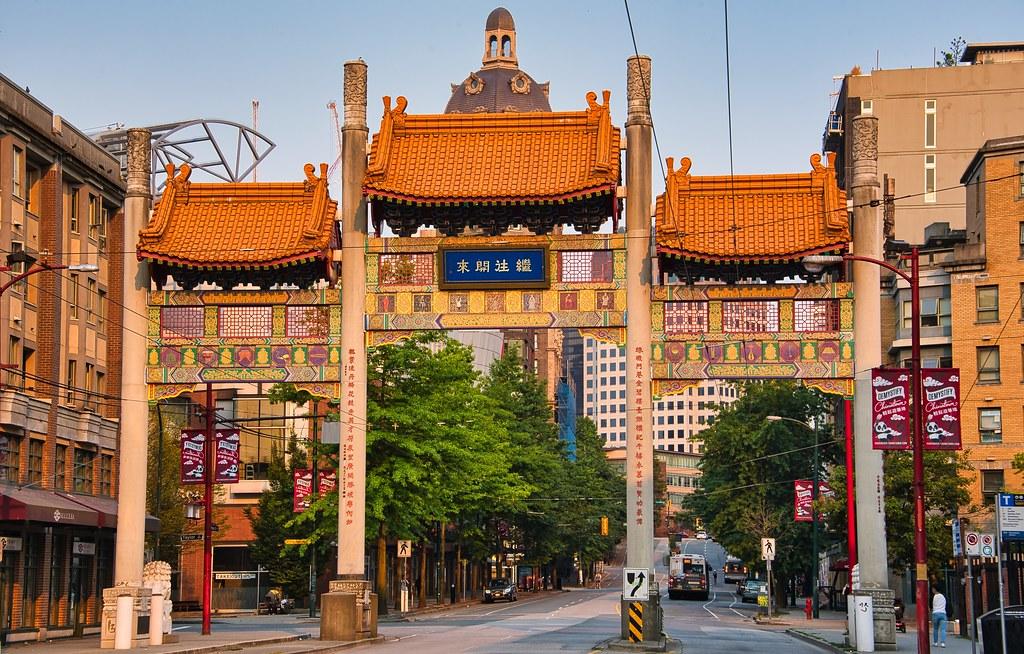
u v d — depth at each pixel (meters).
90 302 49.19
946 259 62.00
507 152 37.00
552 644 35.53
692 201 36.88
